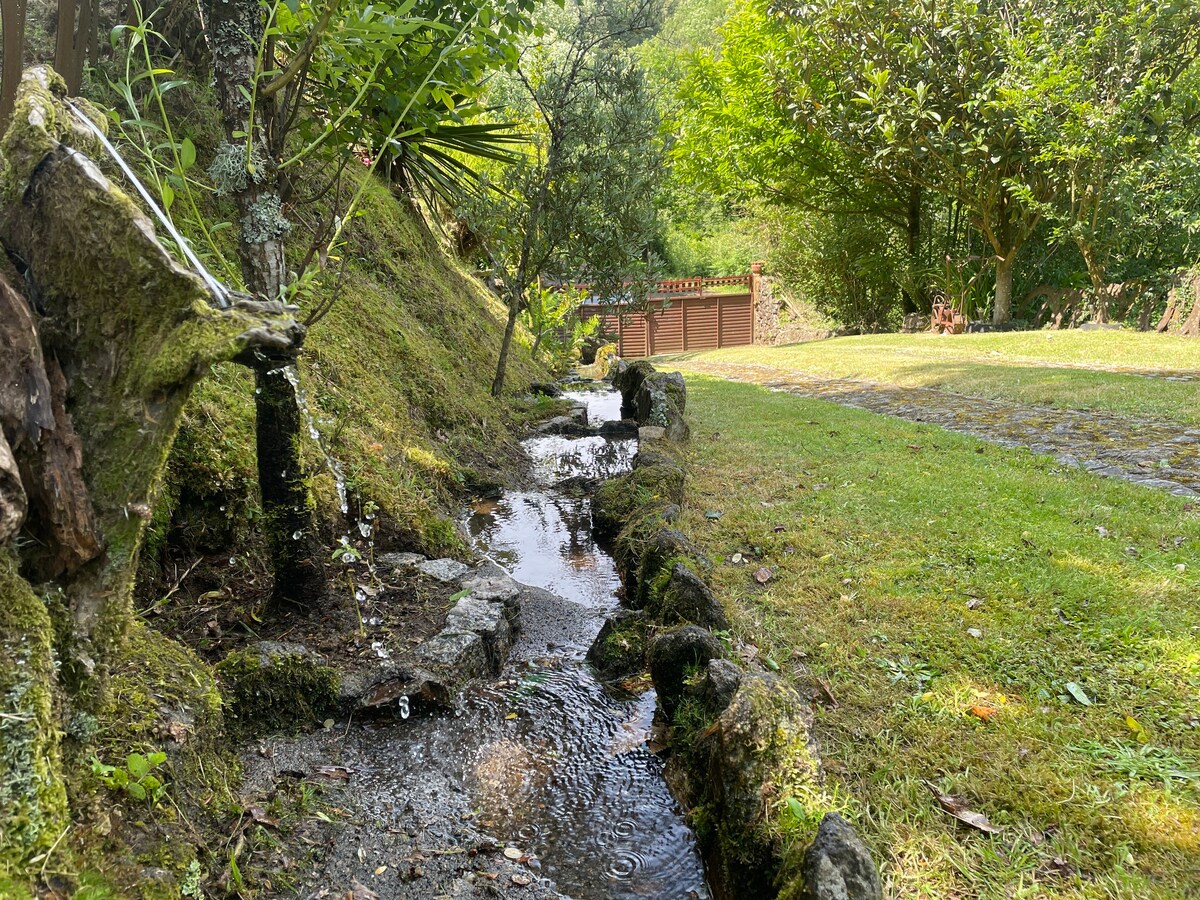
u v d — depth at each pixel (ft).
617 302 28.86
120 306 4.33
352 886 6.35
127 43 16.99
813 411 27.27
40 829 3.96
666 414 23.32
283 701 8.55
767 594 11.56
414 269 27.89
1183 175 44.27
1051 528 13.69
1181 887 6.00
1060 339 45.03
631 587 12.89
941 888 6.08
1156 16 43.39
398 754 8.32
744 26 72.13
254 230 9.16
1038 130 47.60
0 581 3.99
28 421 4.02
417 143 26.86
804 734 6.63
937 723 8.20
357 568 11.43
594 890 6.56
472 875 6.64
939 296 70.64
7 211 4.57
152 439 4.38
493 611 10.63
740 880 6.01
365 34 8.07
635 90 26.18
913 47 53.72
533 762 8.34
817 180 76.28
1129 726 8.00
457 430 20.49
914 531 13.84
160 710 6.63
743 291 109.60
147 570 9.50
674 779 7.91
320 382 15.15
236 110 9.20
